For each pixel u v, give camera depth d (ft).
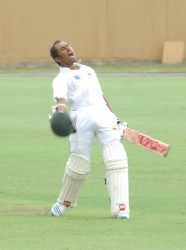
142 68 425.69
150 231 79.20
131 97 261.65
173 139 160.97
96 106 88.74
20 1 448.65
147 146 86.63
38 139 165.17
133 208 95.40
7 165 132.77
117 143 87.97
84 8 451.53
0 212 92.99
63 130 81.20
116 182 86.89
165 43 452.35
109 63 454.81
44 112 219.61
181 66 433.07
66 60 89.10
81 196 105.29
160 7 452.76
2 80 354.54
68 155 143.64
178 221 85.56
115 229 80.33
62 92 87.04
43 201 101.60
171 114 209.05
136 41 455.63
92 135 88.84
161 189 109.70
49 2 450.30
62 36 452.35
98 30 453.99
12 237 76.43
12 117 208.33
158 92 279.90
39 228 81.46
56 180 118.42
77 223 84.28
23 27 450.71
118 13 454.40
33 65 450.71
